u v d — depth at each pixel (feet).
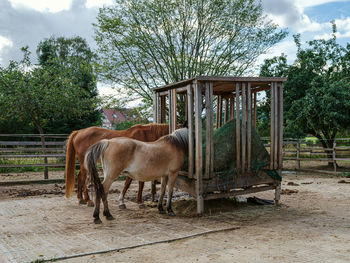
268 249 12.67
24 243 13.60
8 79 52.24
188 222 17.57
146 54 45.19
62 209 21.15
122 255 12.09
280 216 19.01
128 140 18.17
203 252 12.35
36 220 18.02
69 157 22.12
